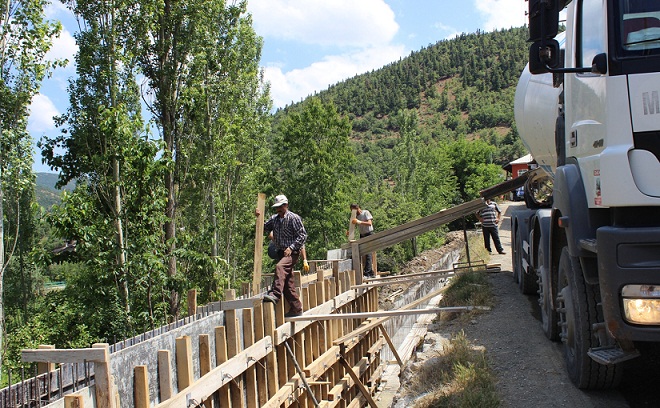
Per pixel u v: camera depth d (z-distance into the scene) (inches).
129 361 205.9
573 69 172.1
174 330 239.3
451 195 1873.8
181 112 783.7
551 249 234.7
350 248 525.3
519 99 357.1
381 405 502.6
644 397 202.8
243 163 1092.5
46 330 593.3
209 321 269.3
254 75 1025.5
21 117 589.9
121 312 563.2
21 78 575.8
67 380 189.5
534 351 263.9
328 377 430.9
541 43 171.3
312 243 1517.0
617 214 165.6
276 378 319.6
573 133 205.0
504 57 7775.6
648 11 165.5
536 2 173.3
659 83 160.9
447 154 2161.7
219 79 909.2
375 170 2421.3
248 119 1036.5
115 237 590.6
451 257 899.4
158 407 209.9
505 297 383.2
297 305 343.3
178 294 621.0
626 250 155.5
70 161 685.3
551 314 265.4
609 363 169.6
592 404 200.1
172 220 763.4
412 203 1432.1
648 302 152.7
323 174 1514.5
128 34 687.1
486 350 277.4
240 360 277.6
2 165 591.5
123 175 598.9
